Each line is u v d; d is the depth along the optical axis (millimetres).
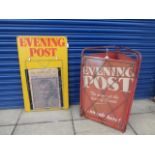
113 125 2240
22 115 2572
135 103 3025
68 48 2551
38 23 2334
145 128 2268
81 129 2232
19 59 2365
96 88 2266
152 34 2736
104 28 2535
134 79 1940
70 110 2742
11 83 2631
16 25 2297
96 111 2361
